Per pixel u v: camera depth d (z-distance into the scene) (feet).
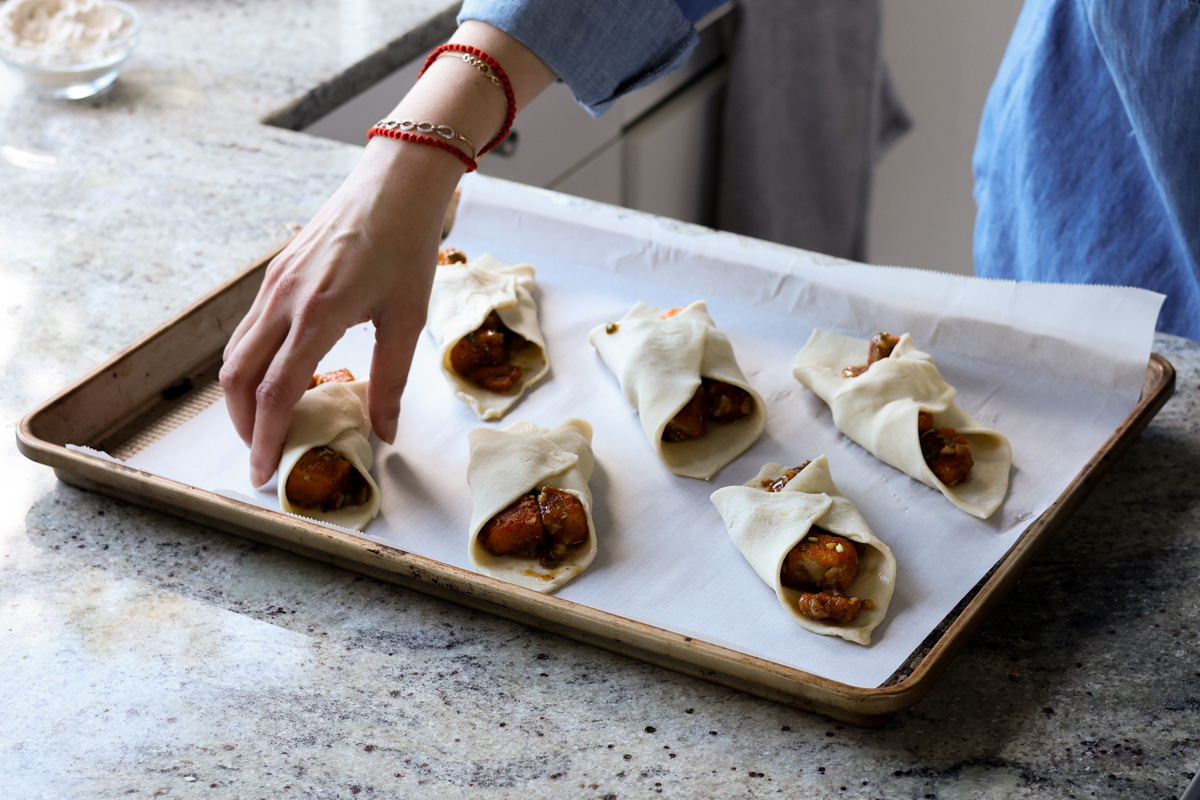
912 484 4.39
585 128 9.18
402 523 4.25
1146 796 2.96
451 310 5.17
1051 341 4.72
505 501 4.10
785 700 3.27
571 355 5.23
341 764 3.13
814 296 5.23
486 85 4.08
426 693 3.37
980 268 6.00
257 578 3.82
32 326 5.14
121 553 3.92
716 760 3.13
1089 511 4.00
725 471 4.54
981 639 3.49
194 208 5.98
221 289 4.98
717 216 11.21
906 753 3.13
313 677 3.43
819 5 9.78
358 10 7.98
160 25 7.84
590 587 3.96
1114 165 5.01
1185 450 4.28
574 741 3.20
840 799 3.00
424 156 3.96
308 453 4.31
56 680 3.41
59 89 6.90
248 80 7.14
